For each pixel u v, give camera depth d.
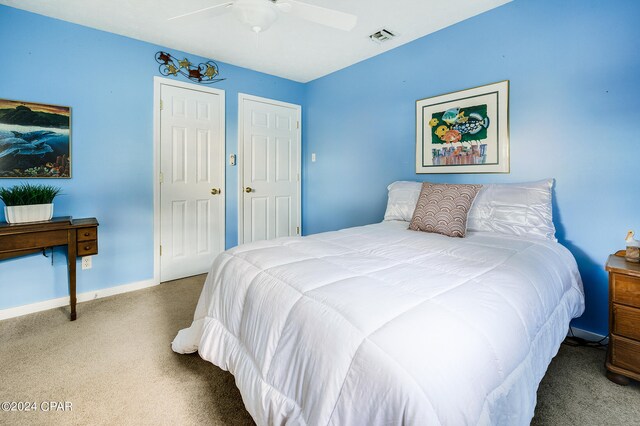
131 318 2.25
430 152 2.71
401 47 2.89
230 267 1.47
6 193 2.08
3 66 2.22
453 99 2.52
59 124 2.44
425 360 0.71
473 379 0.75
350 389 0.75
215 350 1.35
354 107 3.41
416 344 0.75
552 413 1.33
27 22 2.30
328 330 0.87
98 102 2.61
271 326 1.06
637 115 1.74
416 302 0.93
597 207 1.89
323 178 3.88
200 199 3.25
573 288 1.66
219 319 1.40
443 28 2.56
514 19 2.17
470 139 2.44
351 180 3.51
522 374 0.92
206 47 2.96
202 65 3.18
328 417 0.76
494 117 2.29
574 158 1.96
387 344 0.75
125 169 2.77
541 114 2.08
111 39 2.65
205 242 3.31
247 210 3.63
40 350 1.81
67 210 2.51
